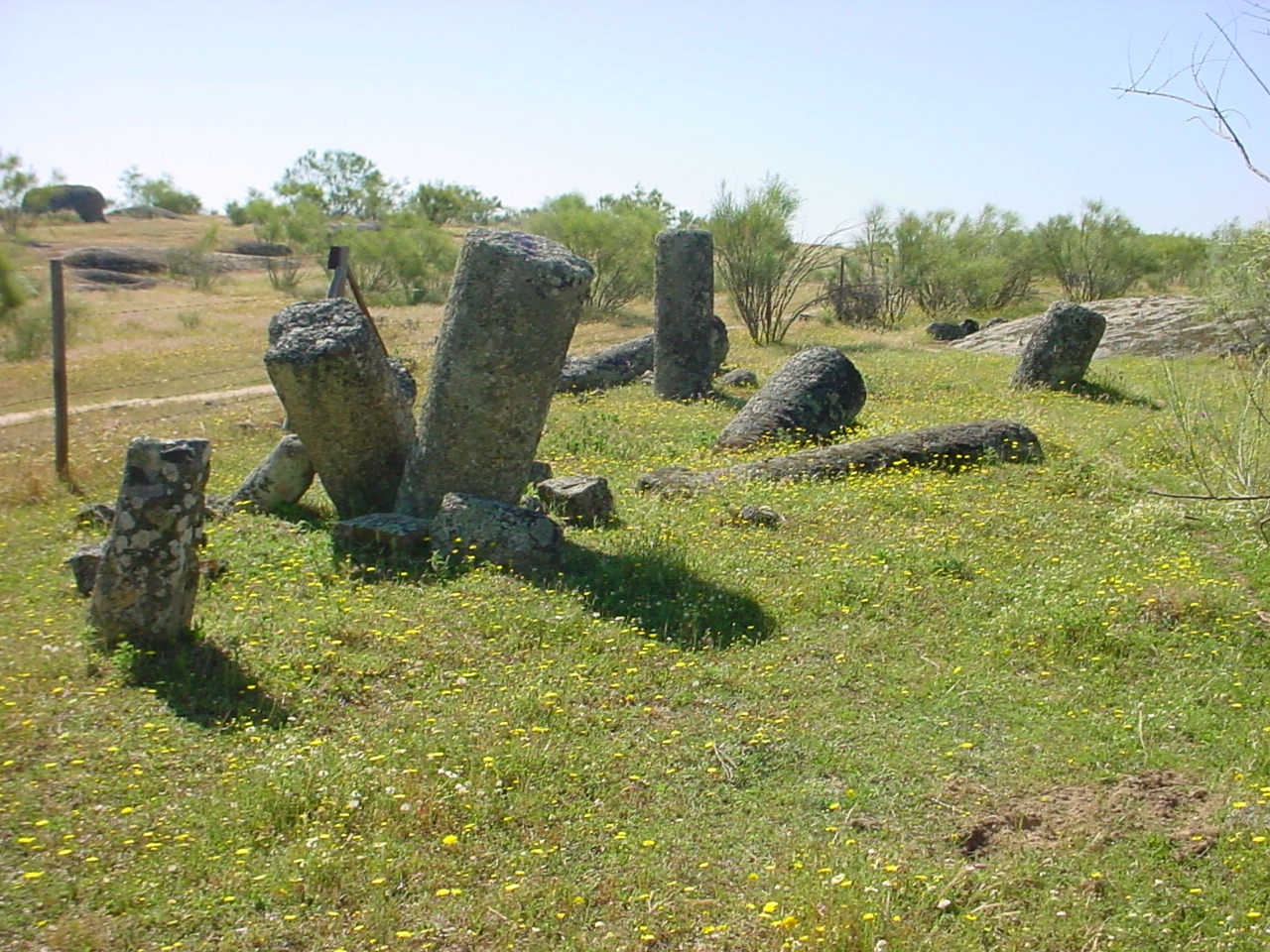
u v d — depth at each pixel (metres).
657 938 4.07
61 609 7.32
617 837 4.70
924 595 7.61
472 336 8.51
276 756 5.27
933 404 16.55
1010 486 10.75
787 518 9.44
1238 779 5.11
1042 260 39.25
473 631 6.82
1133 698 6.07
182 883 4.36
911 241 34.66
